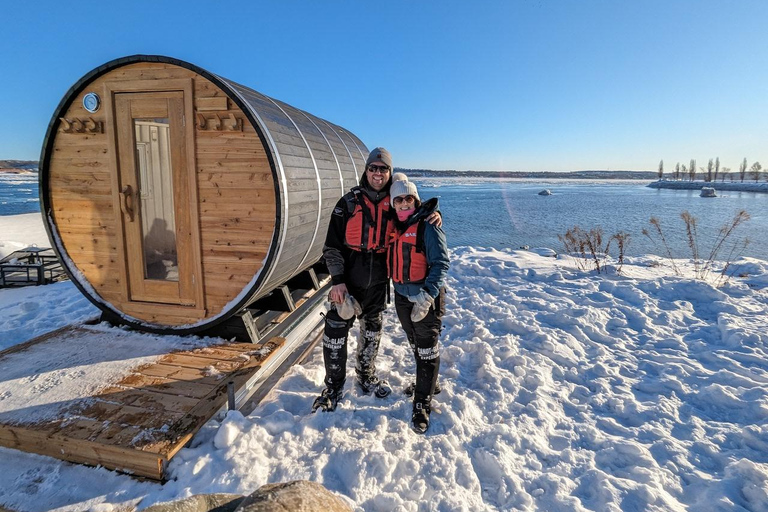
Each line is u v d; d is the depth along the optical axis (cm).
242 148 352
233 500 168
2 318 525
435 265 281
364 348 331
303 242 413
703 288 570
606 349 425
